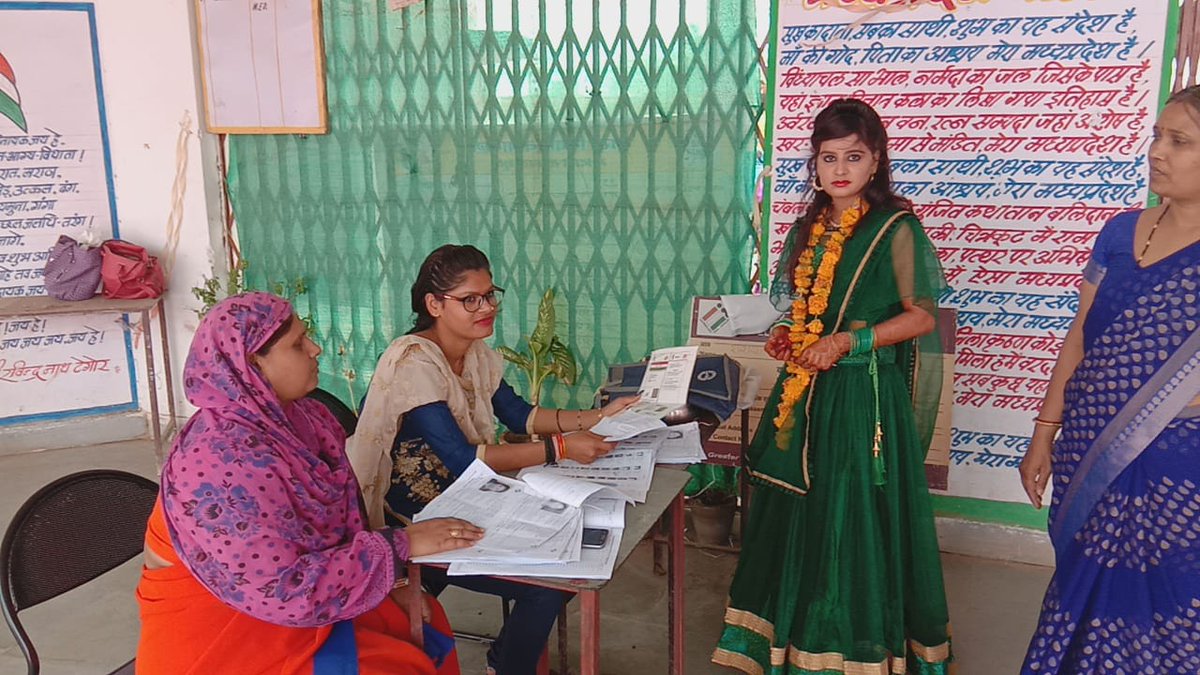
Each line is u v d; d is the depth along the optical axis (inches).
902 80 114.3
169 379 170.9
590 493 64.4
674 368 88.0
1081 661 70.9
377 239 158.1
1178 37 102.0
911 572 85.5
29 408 169.2
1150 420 64.4
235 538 56.5
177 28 161.9
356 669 60.1
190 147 166.9
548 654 92.7
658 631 104.6
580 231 138.5
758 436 91.0
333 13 150.9
